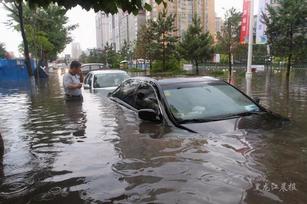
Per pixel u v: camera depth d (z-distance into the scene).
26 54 18.73
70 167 4.14
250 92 13.96
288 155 3.93
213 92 6.22
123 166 4.00
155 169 3.80
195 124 5.20
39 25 39.66
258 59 44.88
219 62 46.66
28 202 3.27
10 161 4.56
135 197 3.19
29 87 19.55
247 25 25.55
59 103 9.95
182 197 3.09
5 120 7.66
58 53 53.53
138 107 6.94
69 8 4.48
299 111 8.16
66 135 5.81
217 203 2.94
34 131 6.32
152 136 5.07
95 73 14.05
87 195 3.34
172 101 5.91
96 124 6.38
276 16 25.00
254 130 4.89
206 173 3.56
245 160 3.83
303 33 24.47
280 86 16.91
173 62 41.75
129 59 64.94
